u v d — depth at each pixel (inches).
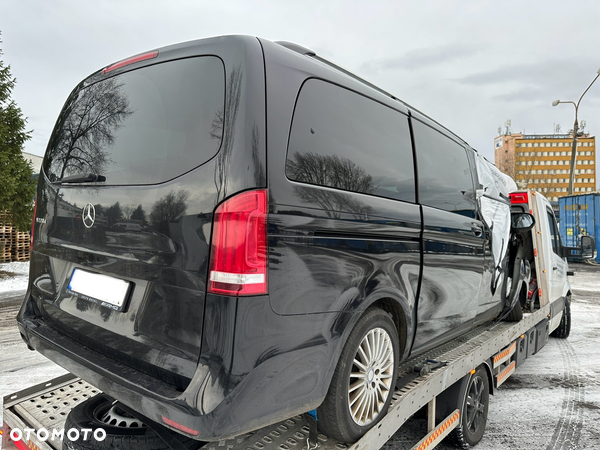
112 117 78.1
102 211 73.4
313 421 71.9
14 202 490.6
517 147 3779.5
